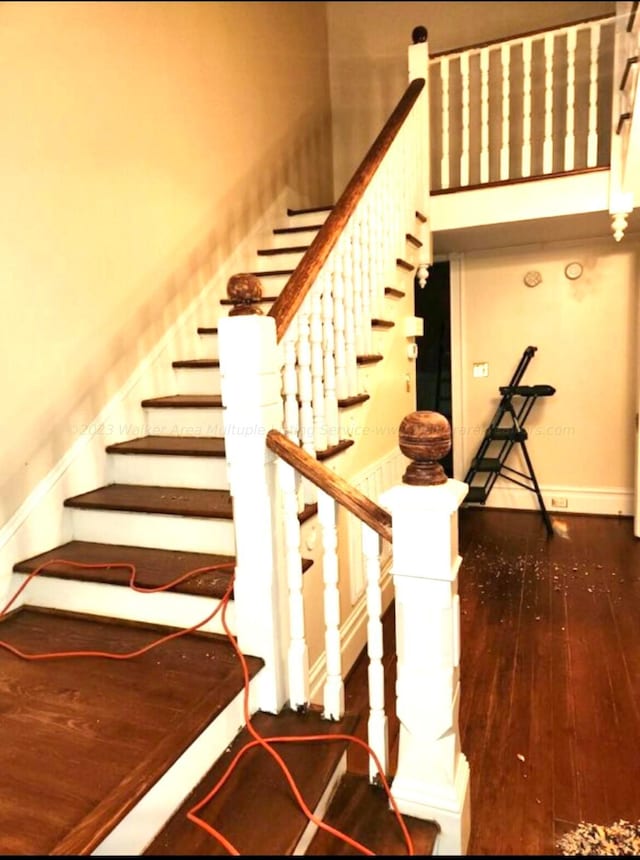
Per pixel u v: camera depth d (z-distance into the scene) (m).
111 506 2.11
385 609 2.79
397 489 1.26
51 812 1.13
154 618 1.85
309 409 1.86
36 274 2.08
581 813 1.52
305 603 1.85
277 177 3.82
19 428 2.03
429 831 1.29
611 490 4.15
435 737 1.31
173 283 2.85
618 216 2.97
